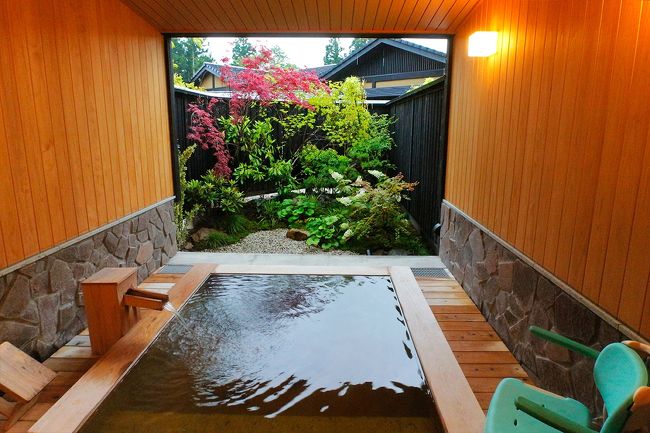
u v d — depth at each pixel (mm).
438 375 2254
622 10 1641
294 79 6699
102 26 3260
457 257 3998
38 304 2562
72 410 1968
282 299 3361
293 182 6953
